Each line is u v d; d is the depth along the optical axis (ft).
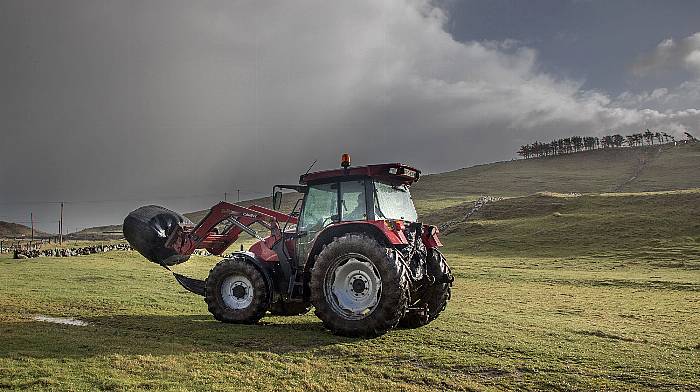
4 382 20.03
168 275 71.20
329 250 30.22
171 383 20.49
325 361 24.31
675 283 78.64
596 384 21.15
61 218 213.66
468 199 370.12
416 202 362.33
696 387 20.76
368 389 20.54
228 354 24.91
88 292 49.42
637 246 144.77
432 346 26.96
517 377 22.16
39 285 54.65
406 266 30.07
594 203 215.92
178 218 39.42
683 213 177.47
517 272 101.76
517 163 603.67
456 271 103.30
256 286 33.27
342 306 29.99
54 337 27.94
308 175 33.58
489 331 31.68
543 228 183.83
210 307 34.58
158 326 32.27
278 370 22.67
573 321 39.27
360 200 32.53
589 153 604.90
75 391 19.30
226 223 40.91
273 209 36.29
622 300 58.29
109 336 28.86
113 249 118.21
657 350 27.35
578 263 124.16
